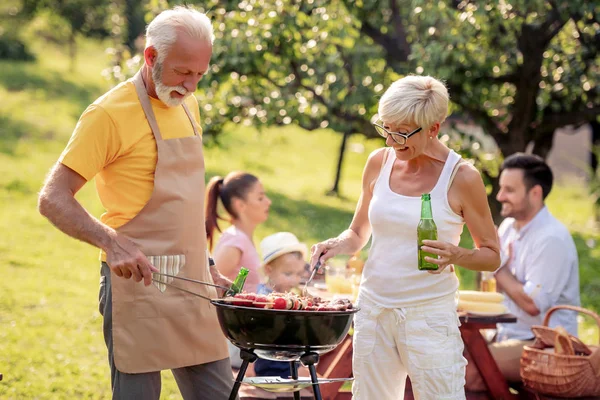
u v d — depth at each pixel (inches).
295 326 131.2
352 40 350.9
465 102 382.9
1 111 796.0
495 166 413.7
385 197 154.4
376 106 390.0
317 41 356.8
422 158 153.5
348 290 218.8
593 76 388.8
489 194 424.2
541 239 221.8
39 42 1250.0
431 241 144.6
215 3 340.8
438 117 148.6
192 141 151.8
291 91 384.8
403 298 152.6
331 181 746.2
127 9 1027.9
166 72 141.8
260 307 134.0
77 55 1259.2
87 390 243.4
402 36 389.7
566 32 394.6
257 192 223.8
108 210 149.2
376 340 156.0
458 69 366.3
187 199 149.7
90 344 292.2
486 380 206.1
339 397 215.2
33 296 350.0
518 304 221.9
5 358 264.4
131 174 146.3
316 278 244.8
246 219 224.4
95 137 141.4
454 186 150.9
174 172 148.8
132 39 1013.8
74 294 362.3
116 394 148.6
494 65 369.1
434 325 151.7
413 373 153.0
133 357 146.8
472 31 345.7
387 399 158.7
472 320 197.9
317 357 135.5
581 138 919.0
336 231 534.3
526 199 224.4
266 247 211.2
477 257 149.0
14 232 466.0
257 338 132.6
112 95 144.7
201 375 156.9
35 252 431.2
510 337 226.4
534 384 203.8
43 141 717.9
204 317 153.6
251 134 920.9
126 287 146.6
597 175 607.2
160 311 148.3
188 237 150.6
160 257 147.7
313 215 581.0
